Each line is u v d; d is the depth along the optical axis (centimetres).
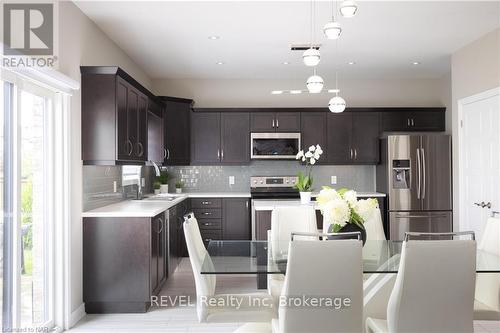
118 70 349
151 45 457
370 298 271
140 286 352
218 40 441
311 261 202
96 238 352
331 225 271
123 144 369
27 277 280
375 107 615
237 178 633
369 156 601
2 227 247
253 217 532
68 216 320
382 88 636
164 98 562
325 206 252
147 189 585
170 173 629
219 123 602
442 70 585
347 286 204
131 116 395
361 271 205
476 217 453
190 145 598
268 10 359
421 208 552
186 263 539
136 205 419
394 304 209
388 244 302
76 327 322
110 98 349
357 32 418
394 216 551
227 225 582
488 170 431
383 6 352
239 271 228
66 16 322
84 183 356
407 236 225
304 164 629
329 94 634
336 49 477
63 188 317
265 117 602
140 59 517
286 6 351
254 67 560
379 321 237
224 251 282
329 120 603
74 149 334
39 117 298
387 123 603
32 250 288
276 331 223
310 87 286
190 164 599
